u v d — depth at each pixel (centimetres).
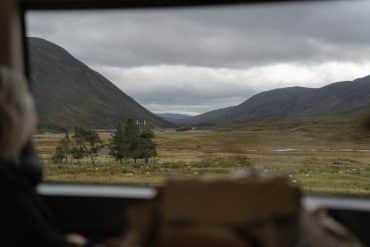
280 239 133
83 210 258
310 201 237
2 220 127
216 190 133
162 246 126
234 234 123
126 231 160
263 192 134
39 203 145
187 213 130
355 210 231
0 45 248
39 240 132
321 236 150
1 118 140
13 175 136
